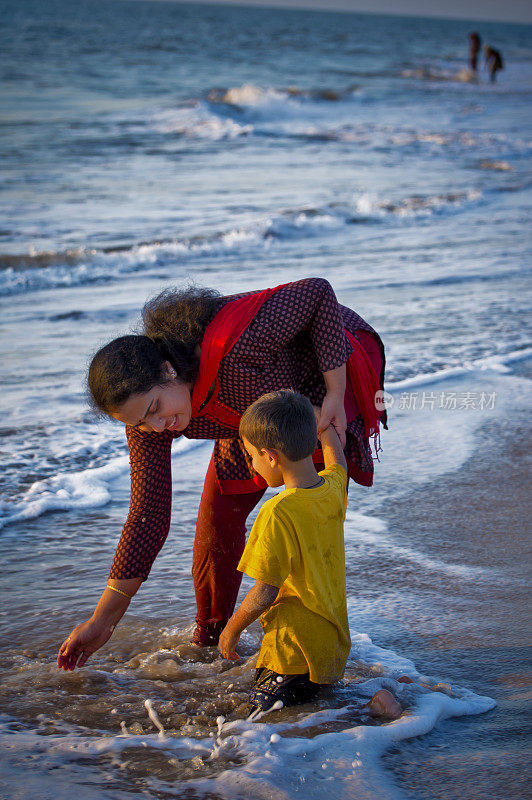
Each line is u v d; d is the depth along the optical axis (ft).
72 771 7.05
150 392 8.00
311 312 8.80
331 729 7.96
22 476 16.19
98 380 7.93
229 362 8.50
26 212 46.50
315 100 116.78
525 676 9.27
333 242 41.47
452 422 19.13
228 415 9.04
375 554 12.78
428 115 106.83
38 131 79.97
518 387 21.66
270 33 300.61
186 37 247.09
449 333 26.22
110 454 17.66
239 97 111.45
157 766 7.18
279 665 8.54
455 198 52.90
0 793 6.54
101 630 9.02
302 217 45.93
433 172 65.41
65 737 7.82
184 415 8.39
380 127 93.35
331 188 56.90
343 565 8.75
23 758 7.29
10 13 326.65
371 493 15.30
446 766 7.20
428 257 37.70
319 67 173.78
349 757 7.21
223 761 7.27
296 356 9.29
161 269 35.53
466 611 10.98
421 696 8.50
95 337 25.70
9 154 66.90
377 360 10.12
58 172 60.03
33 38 200.44
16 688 9.12
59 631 10.66
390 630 10.44
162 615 11.19
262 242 40.83
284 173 63.21
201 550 9.95
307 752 7.35
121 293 31.53
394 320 27.45
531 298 30.76
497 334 26.27
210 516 9.84
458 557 12.75
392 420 19.24
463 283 32.83
